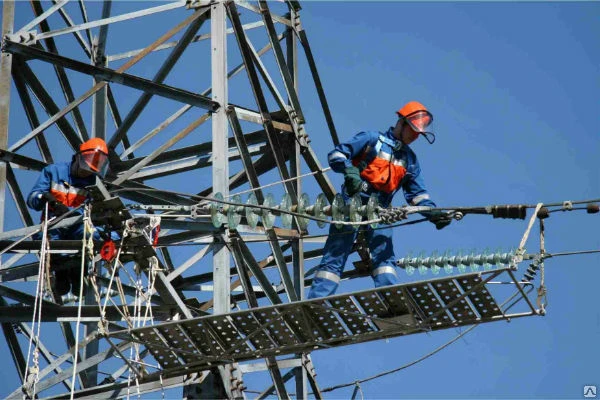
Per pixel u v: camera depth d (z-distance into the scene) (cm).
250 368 3884
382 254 3694
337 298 3503
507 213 3509
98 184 3553
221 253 3816
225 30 4047
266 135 4225
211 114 3966
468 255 3562
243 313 3556
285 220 3700
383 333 3581
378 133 3716
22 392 3781
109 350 3841
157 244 3912
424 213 3653
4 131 3938
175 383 3775
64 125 4259
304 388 3959
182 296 4206
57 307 3931
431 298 3488
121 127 4166
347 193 3675
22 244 3791
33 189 3719
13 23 4053
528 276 3428
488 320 3491
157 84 3934
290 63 4294
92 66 3962
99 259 3809
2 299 3969
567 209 3459
